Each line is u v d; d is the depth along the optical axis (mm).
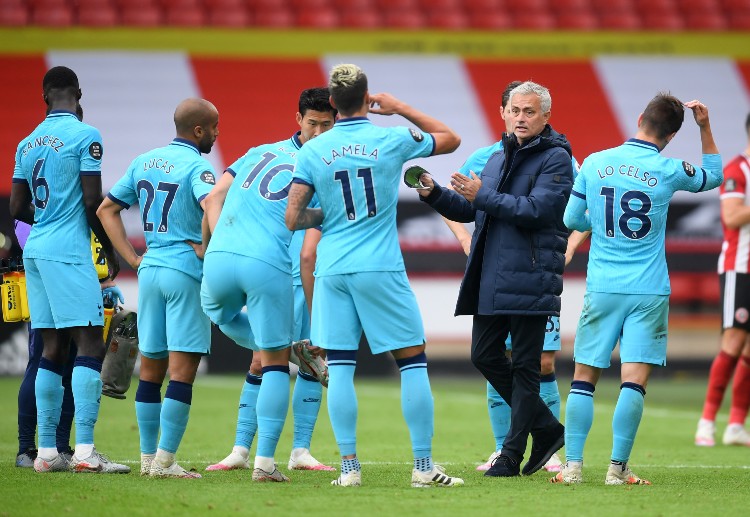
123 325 23188
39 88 73812
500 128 75875
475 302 24125
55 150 22938
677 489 21281
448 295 64125
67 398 24656
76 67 75500
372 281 20000
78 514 17516
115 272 24250
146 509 17922
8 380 54062
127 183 22734
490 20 81875
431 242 64375
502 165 24047
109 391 23188
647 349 21797
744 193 34312
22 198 23781
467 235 25500
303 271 22969
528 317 23172
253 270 20922
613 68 80375
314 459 24984
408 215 64625
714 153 22484
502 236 23234
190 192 22141
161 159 22391
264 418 21469
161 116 74000
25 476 22000
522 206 22484
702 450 31516
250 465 25078
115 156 71688
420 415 20578
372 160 20156
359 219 20188
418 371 20562
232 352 60156
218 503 18500
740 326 33688
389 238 20375
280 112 75000
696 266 65938
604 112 77750
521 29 81500
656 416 42594
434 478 20844
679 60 81125
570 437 22219
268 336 21156
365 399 47344
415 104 76500
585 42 81438
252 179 21594
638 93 79000
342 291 20344
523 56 80562
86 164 22875
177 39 78062
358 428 36094
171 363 22047
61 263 22719
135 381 53125
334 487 20531
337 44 79375
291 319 21516
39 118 72500
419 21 81125
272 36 79000
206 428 35344
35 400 24203
